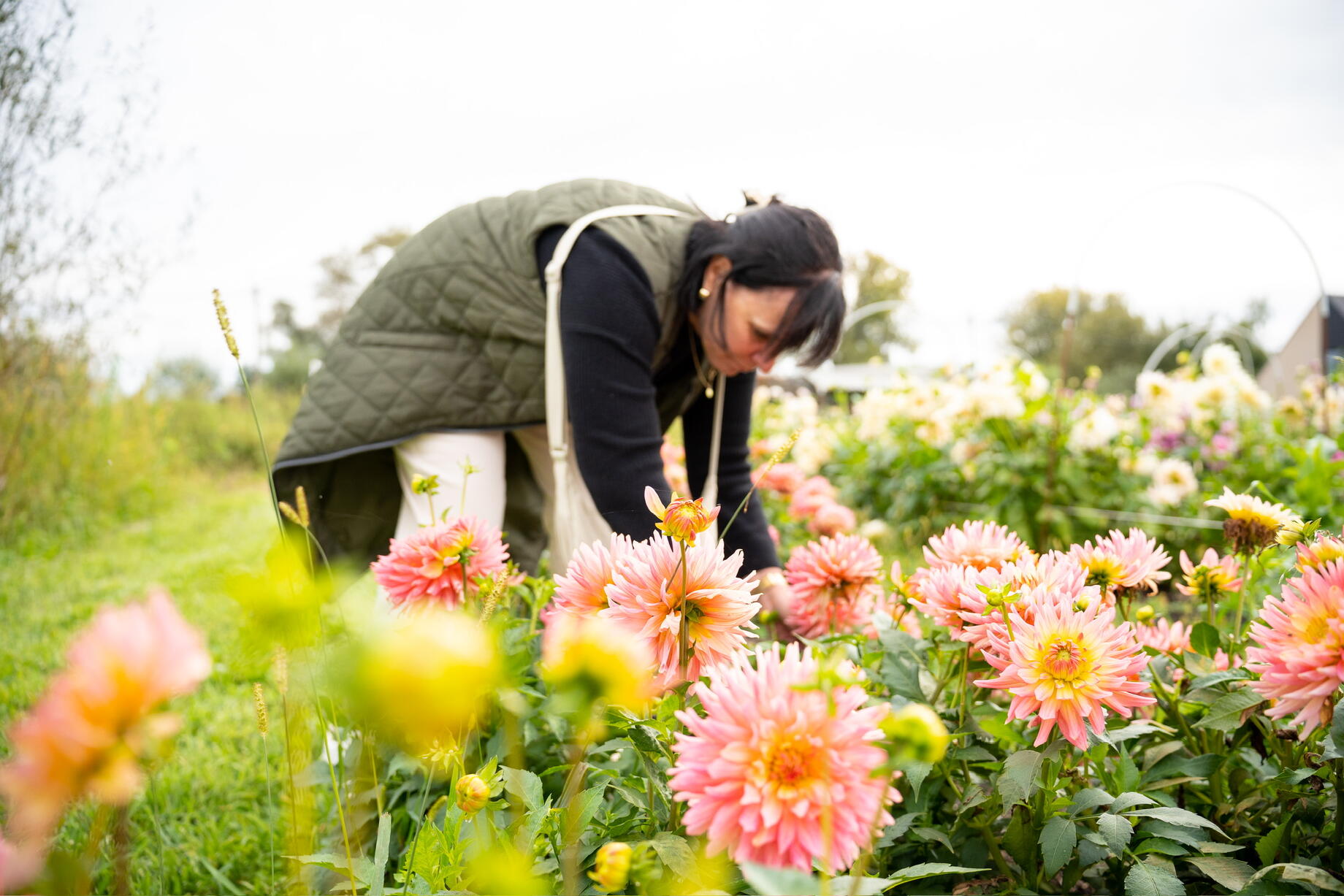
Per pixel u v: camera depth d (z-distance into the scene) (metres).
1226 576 1.27
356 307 1.89
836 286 1.59
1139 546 1.19
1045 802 1.01
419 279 1.78
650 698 0.90
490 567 1.21
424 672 0.33
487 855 0.70
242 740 2.18
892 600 1.51
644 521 1.49
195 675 0.40
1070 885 1.04
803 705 0.68
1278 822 1.06
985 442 4.27
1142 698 0.89
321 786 1.63
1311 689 0.84
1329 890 0.87
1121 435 4.27
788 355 1.64
